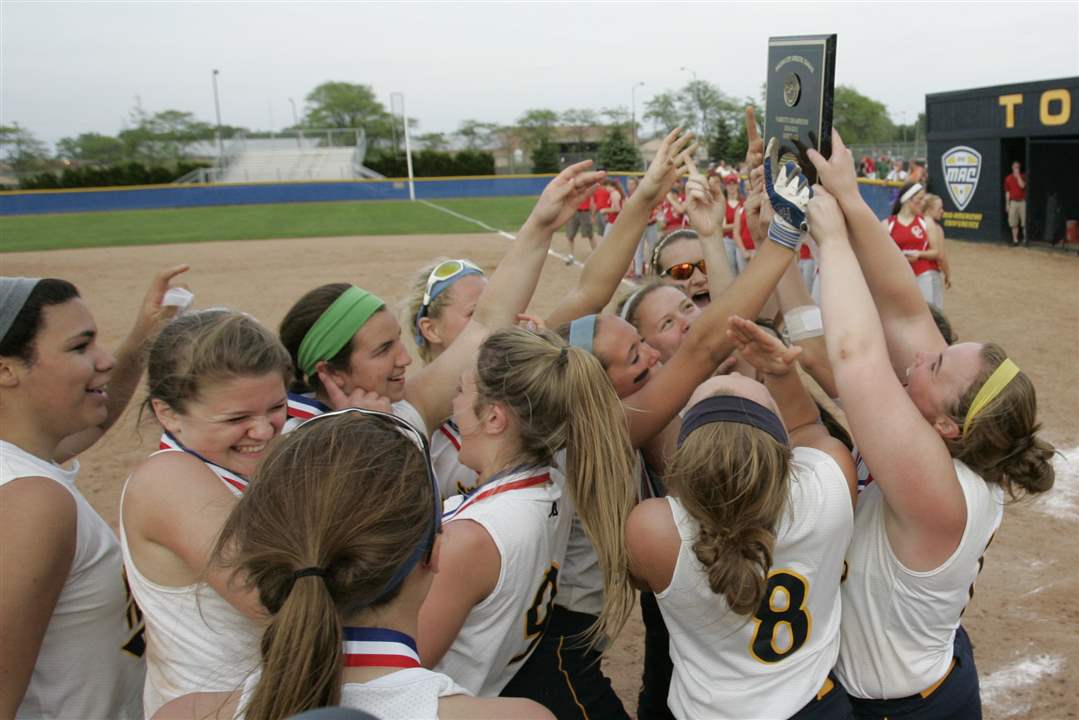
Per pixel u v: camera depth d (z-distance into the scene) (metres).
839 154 2.02
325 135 74.12
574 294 3.10
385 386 2.41
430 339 3.18
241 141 71.12
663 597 1.98
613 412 2.04
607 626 2.10
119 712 2.01
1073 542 4.96
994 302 12.01
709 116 76.69
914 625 2.01
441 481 2.67
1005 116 17.23
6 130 82.69
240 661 1.65
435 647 1.73
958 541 1.88
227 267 18.14
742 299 2.30
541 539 1.98
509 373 2.00
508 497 1.96
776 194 2.27
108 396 2.63
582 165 2.68
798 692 1.94
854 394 1.86
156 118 88.75
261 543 1.21
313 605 1.15
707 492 1.79
